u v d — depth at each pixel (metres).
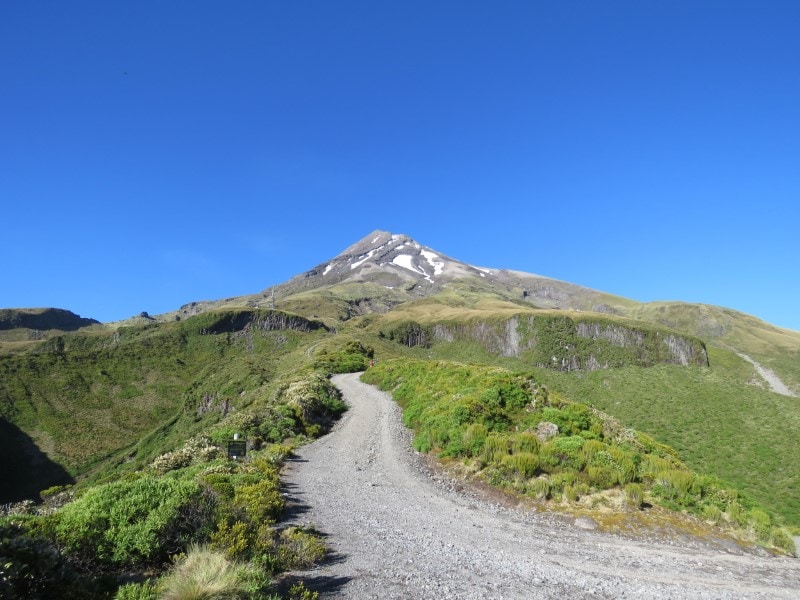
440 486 18.09
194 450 23.48
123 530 8.68
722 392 107.12
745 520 15.22
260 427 27.81
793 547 14.52
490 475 17.67
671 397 103.81
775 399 99.12
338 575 9.37
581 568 10.67
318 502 15.62
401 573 9.66
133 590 6.94
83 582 7.22
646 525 14.29
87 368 151.38
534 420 21.89
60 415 123.19
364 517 14.08
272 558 9.27
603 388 121.19
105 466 98.19
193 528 9.47
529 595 8.86
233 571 7.72
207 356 175.12
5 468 97.94
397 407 35.41
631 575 10.43
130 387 146.50
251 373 101.12
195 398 113.38
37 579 6.70
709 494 16.75
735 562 12.17
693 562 11.77
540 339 189.00
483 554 11.23
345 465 21.50
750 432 73.38
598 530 13.80
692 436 73.62
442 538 12.38
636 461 18.41
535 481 16.69
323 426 31.03
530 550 11.79
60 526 8.48
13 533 7.34
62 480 97.31
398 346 184.00
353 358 71.75
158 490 10.05
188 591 6.82
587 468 17.36
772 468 55.84
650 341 179.38
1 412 117.19
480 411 22.53
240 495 13.37
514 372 27.78
